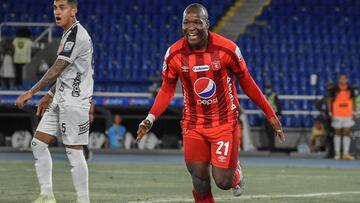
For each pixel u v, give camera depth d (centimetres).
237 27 7912
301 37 7688
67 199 2539
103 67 7356
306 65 7338
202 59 1838
